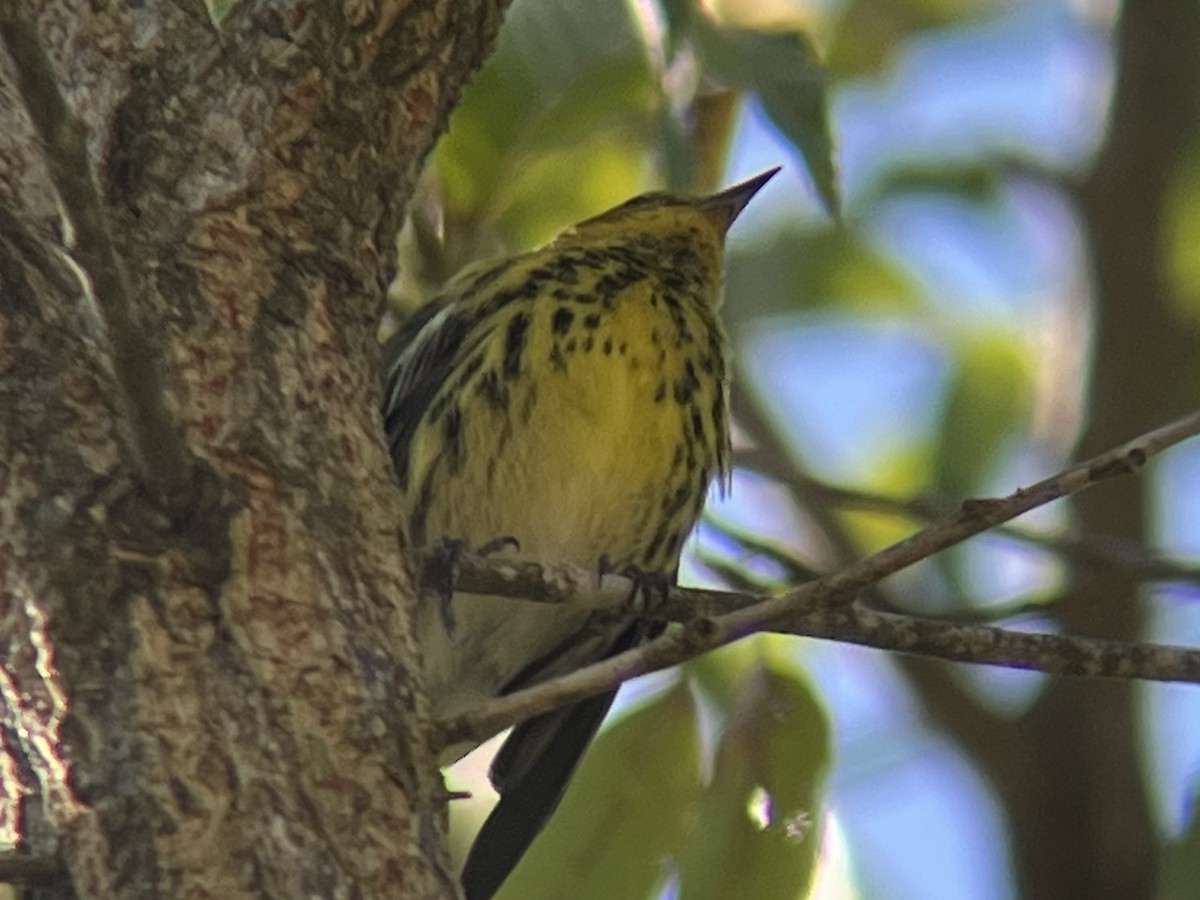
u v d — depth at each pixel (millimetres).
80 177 4633
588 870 8391
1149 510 12148
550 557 8336
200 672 5121
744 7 12039
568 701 5516
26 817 5000
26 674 5098
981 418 12680
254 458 5469
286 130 5934
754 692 8398
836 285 12969
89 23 5977
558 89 9109
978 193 13023
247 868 4926
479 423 8289
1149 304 12320
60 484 5227
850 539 11859
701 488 8680
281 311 5734
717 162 9367
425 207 9414
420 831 5207
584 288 8578
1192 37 12766
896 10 13023
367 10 6094
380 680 5309
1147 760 12352
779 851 8227
